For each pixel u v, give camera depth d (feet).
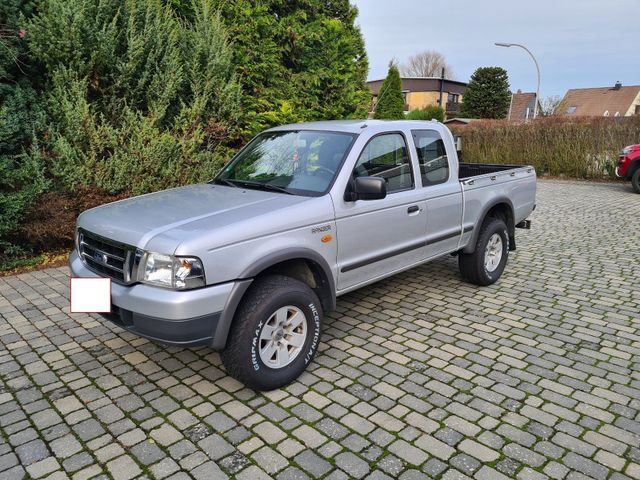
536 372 11.78
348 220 12.24
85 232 11.48
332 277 12.03
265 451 8.93
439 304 16.21
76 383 11.27
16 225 19.20
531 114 135.44
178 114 24.49
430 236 14.98
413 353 12.75
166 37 23.54
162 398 10.65
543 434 9.44
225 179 14.24
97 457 8.78
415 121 15.10
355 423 9.77
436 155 15.39
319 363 12.21
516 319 14.98
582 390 11.00
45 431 9.52
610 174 50.98
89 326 14.33
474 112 138.72
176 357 12.49
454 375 11.64
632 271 19.79
